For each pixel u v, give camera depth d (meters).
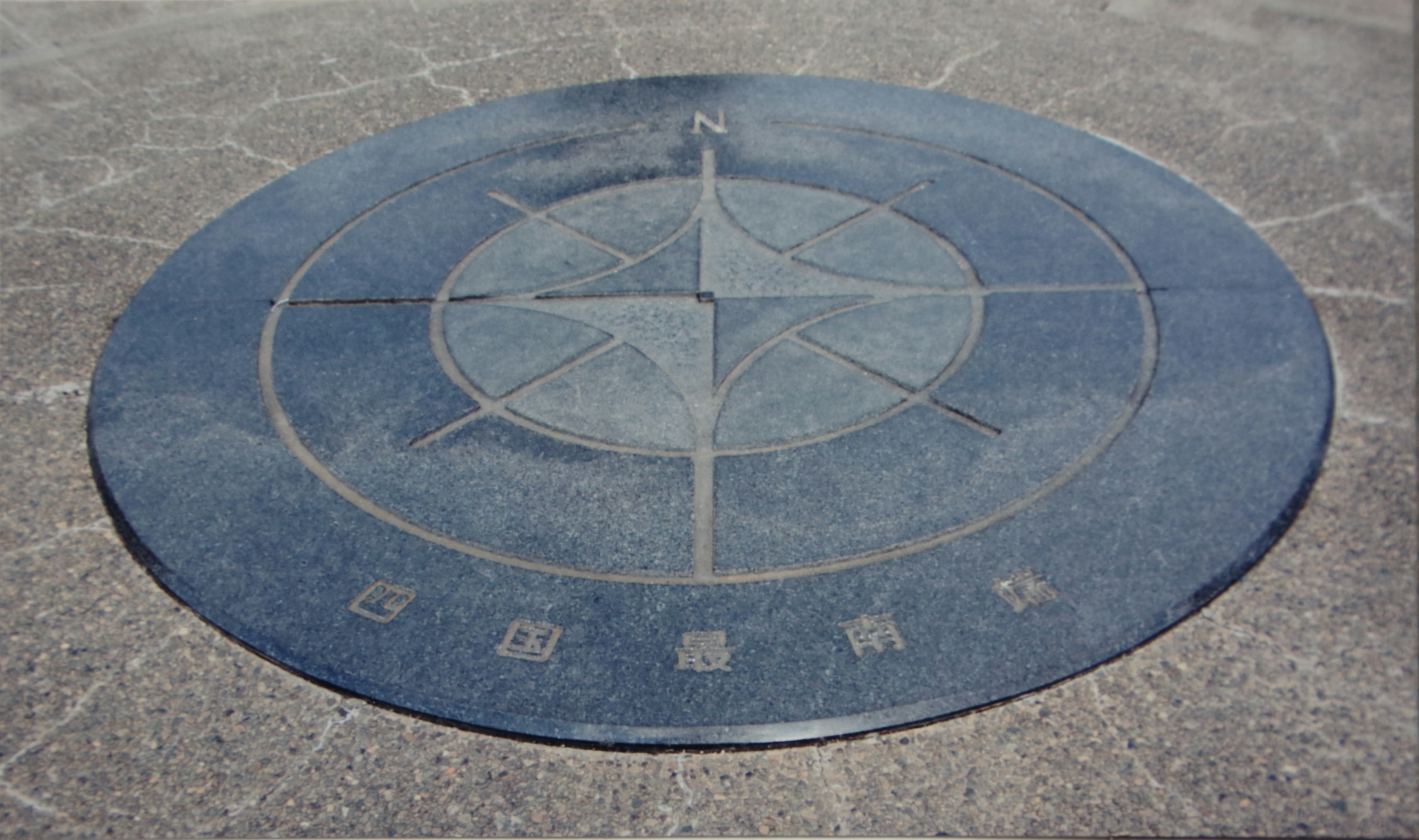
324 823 2.19
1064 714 2.36
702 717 2.36
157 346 3.56
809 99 4.89
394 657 2.52
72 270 3.98
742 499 2.92
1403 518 2.79
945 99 4.85
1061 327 3.49
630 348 3.49
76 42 5.83
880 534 2.79
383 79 5.29
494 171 4.46
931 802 2.20
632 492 2.95
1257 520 2.78
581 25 5.78
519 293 3.76
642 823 2.18
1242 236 3.87
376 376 3.41
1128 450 3.01
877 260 3.85
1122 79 5.00
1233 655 2.46
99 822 2.20
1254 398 3.17
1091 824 2.14
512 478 3.01
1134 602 2.58
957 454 3.03
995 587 2.63
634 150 4.56
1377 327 3.46
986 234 3.95
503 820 2.19
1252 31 5.44
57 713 2.43
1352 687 2.38
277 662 2.53
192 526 2.89
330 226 4.16
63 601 2.71
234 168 4.59
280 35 5.85
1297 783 2.20
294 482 3.02
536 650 2.52
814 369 3.38
